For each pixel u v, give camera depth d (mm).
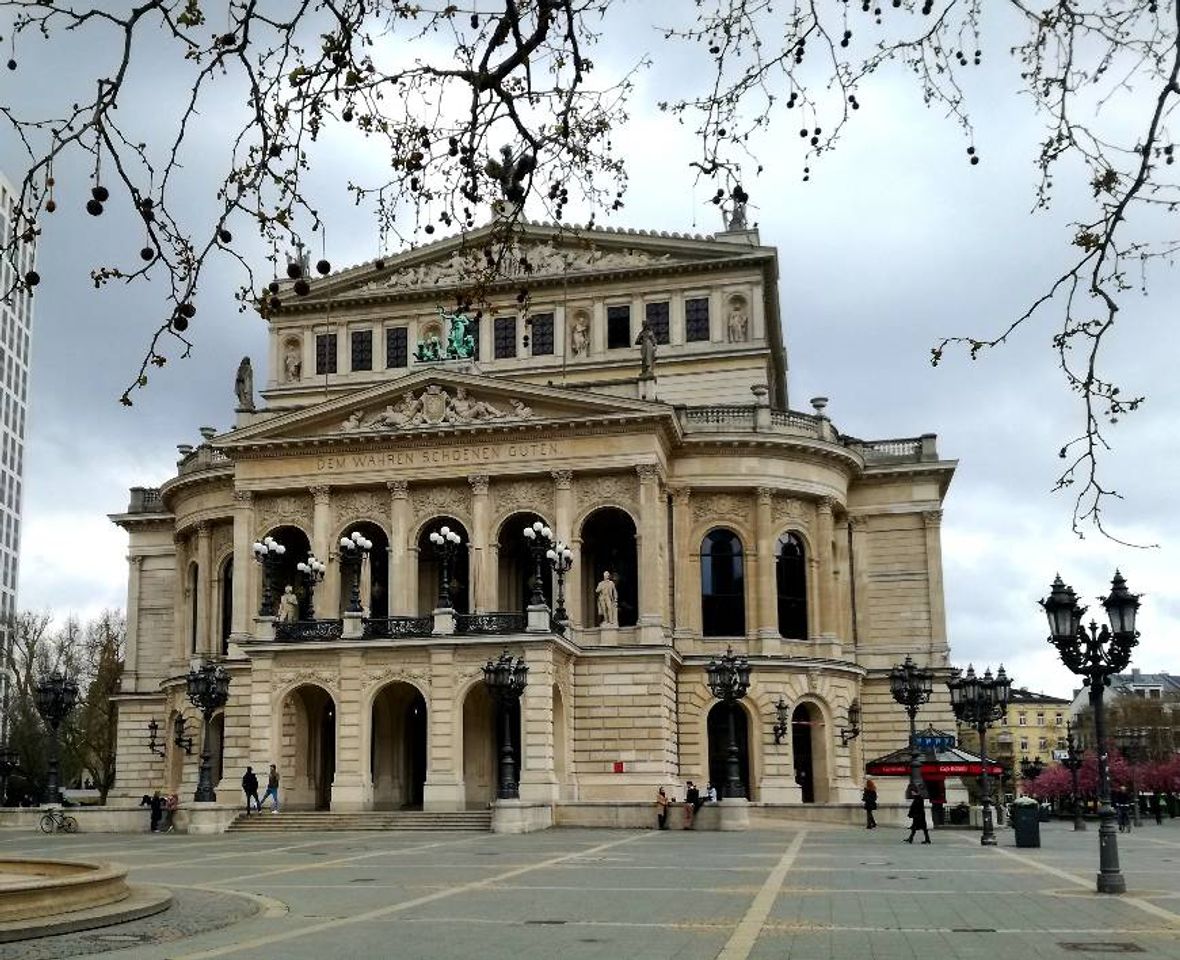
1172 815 122688
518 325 81750
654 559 66625
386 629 62531
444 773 59969
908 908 23891
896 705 74812
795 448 72250
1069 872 32344
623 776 64062
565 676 64125
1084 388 10422
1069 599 28609
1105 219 9891
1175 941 18922
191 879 32031
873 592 76500
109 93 8508
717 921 22016
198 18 8789
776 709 69000
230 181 9344
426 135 10195
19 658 116250
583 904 24969
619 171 11008
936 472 76500
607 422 67438
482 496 68438
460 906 24766
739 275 80000
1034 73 9852
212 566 76562
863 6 9719
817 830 54875
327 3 9141
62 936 20406
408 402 69875
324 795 67812
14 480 168375
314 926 21688
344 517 70250
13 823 60781
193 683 56750
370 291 83500
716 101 10680
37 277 8938
